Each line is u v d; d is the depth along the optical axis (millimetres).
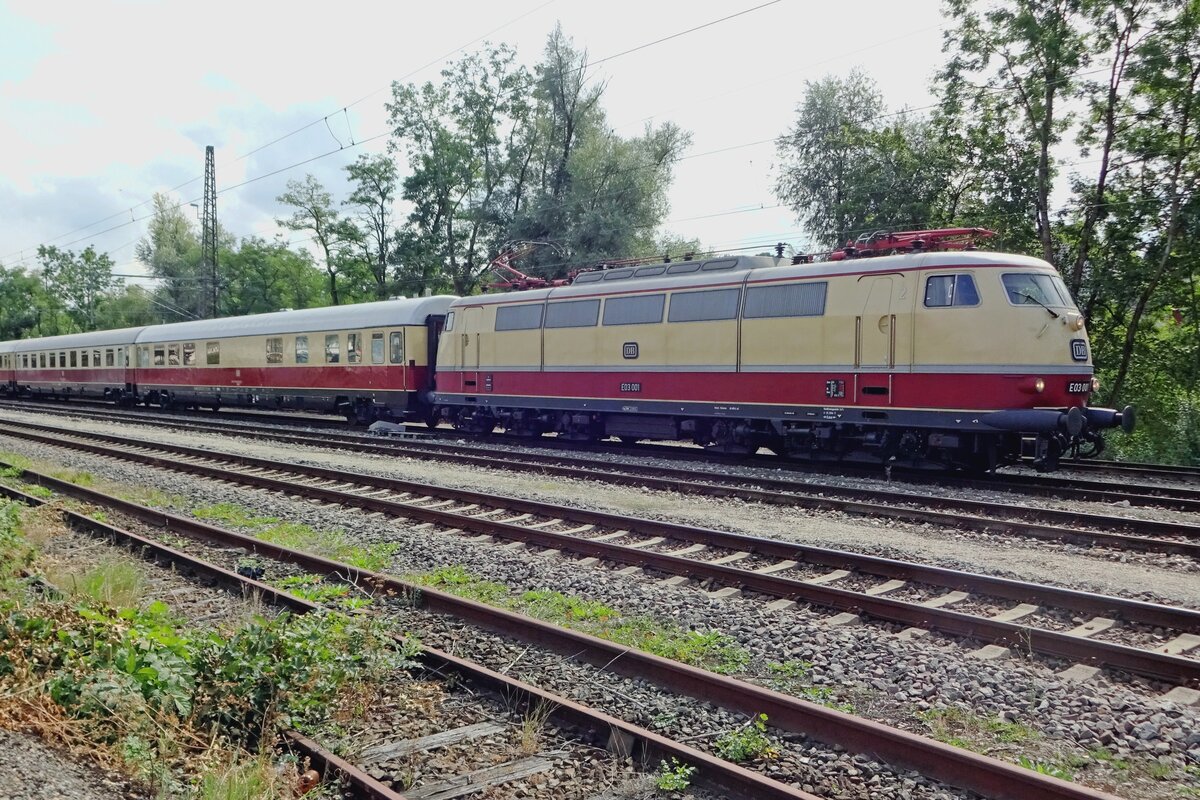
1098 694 5363
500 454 18094
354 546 9922
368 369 24516
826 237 34188
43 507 11594
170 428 26391
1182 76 23172
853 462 16266
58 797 3801
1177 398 22906
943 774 4309
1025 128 26172
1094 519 10625
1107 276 24969
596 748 4750
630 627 6852
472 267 44875
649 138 43562
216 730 4738
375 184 48031
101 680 4844
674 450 18859
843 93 34781
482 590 7984
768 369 15469
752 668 6031
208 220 46469
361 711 5184
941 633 6621
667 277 17312
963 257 13305
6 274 83562
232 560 9273
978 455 14359
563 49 42031
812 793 4270
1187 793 4289
